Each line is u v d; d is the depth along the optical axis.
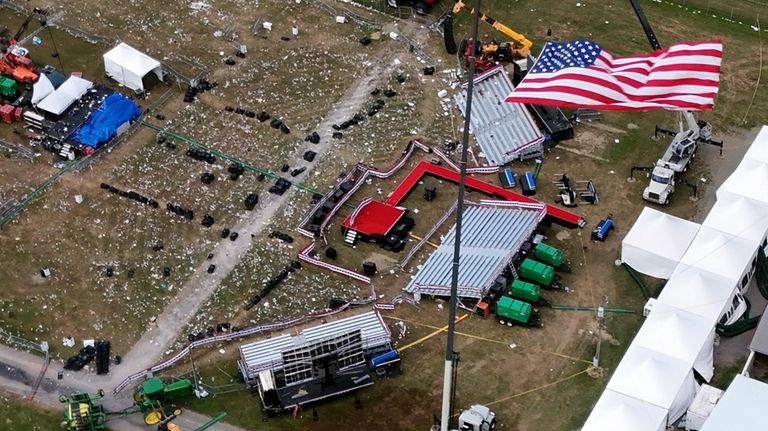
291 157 103.00
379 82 110.88
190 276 92.44
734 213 92.12
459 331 87.69
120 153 103.44
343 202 98.69
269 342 85.50
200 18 118.62
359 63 113.06
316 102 108.62
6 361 85.69
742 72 111.88
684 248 90.19
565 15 118.94
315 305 90.12
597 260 93.19
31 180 100.88
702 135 102.81
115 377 84.69
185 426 80.81
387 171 101.44
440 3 120.12
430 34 116.56
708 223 91.81
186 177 101.06
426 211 98.06
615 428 77.31
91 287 91.50
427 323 88.50
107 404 82.44
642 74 90.25
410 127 106.12
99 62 113.38
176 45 115.06
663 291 87.12
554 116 104.94
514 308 86.94
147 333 88.00
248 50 114.56
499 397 82.50
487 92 109.50
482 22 117.75
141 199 98.81
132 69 108.50
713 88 89.06
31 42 115.44
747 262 88.56
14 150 103.62
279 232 95.81
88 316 89.25
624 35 116.19
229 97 109.19
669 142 104.00
